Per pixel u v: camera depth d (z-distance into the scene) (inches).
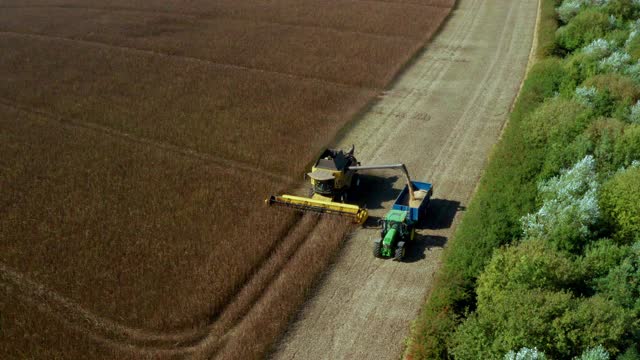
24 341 864.3
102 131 1598.2
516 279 837.2
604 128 1205.1
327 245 1056.2
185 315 905.5
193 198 1232.2
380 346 847.7
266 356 838.5
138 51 2299.5
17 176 1352.1
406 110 1657.2
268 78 1931.6
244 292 966.4
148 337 874.1
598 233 989.2
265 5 2938.0
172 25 2640.3
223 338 874.1
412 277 983.0
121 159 1423.5
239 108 1697.8
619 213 994.7
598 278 866.8
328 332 877.2
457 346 764.0
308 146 1450.5
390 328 879.7
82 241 1098.1
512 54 2081.7
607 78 1489.9
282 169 1348.4
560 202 1023.6
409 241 1058.7
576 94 1439.5
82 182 1315.2
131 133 1576.0
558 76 1632.6
